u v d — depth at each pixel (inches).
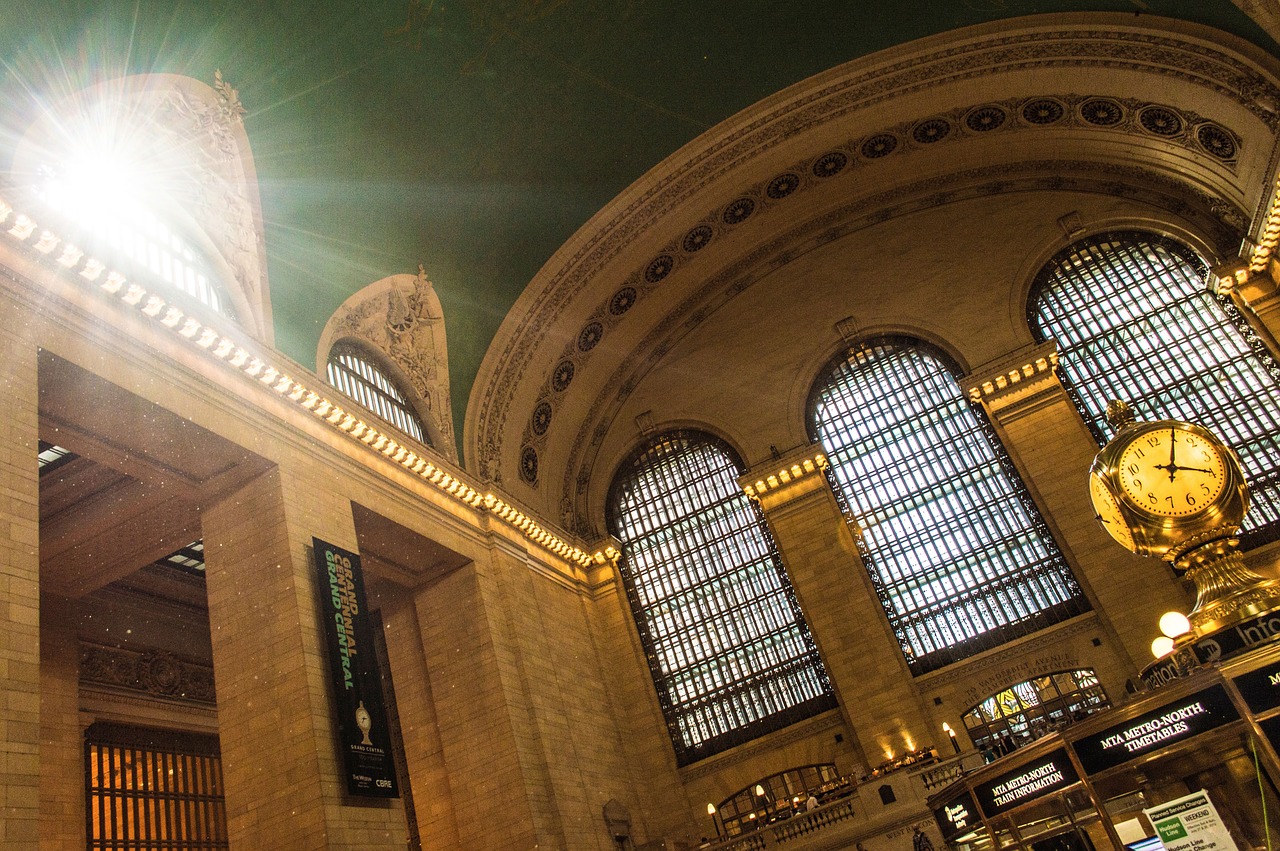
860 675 1091.3
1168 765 165.0
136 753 823.1
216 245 748.0
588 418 1307.8
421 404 1000.9
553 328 1167.6
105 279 581.9
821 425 1254.3
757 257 1300.4
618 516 1310.3
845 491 1208.2
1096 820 175.2
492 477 1067.3
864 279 1269.7
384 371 984.9
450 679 901.8
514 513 1054.4
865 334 1253.7
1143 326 1136.2
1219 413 1067.9
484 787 852.0
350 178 860.0
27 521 478.9
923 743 1037.2
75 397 576.1
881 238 1273.4
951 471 1171.3
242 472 690.2
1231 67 890.1
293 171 812.0
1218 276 1047.0
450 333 1049.5
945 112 1144.8
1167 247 1150.3
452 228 990.4
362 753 627.5
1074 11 970.1
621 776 1061.8
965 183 1237.1
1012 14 1002.1
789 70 1068.5
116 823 771.4
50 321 546.6
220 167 752.3
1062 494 1083.9
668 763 1131.9
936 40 1049.5
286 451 712.4
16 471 483.8
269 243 806.5
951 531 1144.2
